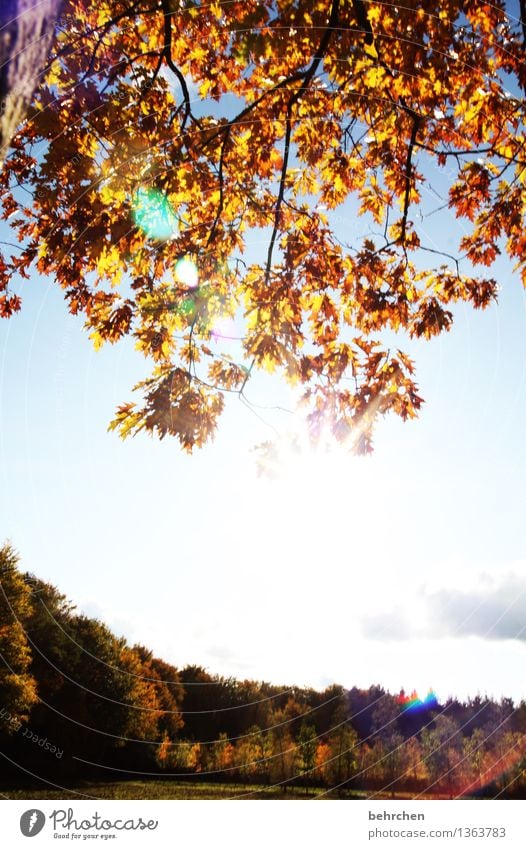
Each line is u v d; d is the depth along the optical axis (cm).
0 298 681
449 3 563
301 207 755
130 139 598
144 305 735
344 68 602
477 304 738
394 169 710
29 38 180
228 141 693
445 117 652
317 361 768
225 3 582
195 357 779
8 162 603
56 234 636
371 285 745
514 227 682
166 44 593
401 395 768
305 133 697
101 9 609
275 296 753
